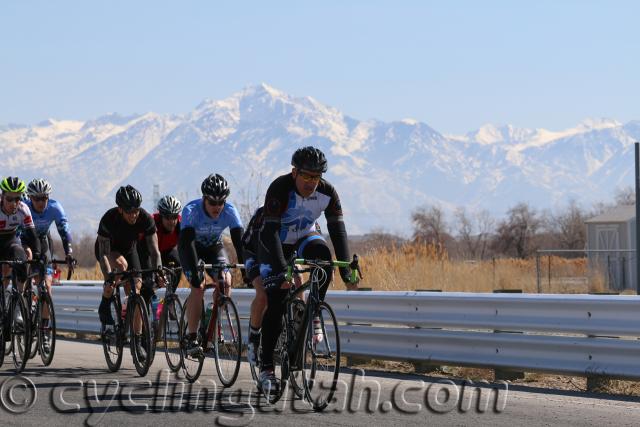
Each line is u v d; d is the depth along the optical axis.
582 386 12.41
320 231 11.45
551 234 101.62
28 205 15.80
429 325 13.58
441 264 27.19
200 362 12.66
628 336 11.76
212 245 13.20
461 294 13.30
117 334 13.96
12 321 14.28
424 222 101.25
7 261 14.30
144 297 14.13
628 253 39.88
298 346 10.59
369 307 14.41
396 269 25.52
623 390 11.95
